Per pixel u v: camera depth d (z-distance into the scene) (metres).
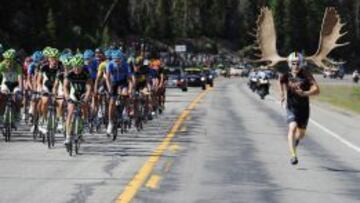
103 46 115.81
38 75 28.70
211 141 31.14
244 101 72.69
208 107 59.84
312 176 21.25
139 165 22.50
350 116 53.88
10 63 28.92
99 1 137.75
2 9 109.88
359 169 23.12
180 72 117.19
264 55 23.61
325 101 79.38
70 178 19.62
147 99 39.94
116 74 30.86
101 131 33.72
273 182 19.92
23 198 16.64
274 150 28.11
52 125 26.52
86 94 24.97
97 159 23.72
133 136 32.31
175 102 67.88
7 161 22.88
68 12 125.62
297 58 22.12
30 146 27.09
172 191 17.98
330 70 23.20
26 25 112.12
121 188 18.19
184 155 25.55
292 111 22.66
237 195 17.67
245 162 24.11
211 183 19.44
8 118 28.50
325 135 36.03
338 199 17.47
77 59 24.69
